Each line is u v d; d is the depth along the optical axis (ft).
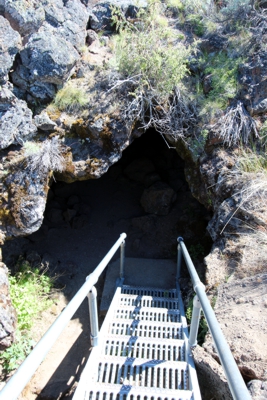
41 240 19.89
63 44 13.76
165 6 17.60
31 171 13.70
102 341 9.31
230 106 14.64
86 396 7.39
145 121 15.75
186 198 21.72
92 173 14.98
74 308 6.01
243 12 15.64
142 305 14.07
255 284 10.76
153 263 18.79
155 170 23.57
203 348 9.47
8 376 12.78
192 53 15.96
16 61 13.53
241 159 13.79
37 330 14.79
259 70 14.39
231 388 4.09
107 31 16.99
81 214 21.44
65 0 15.60
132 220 21.18
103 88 14.76
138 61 14.44
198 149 15.03
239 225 12.61
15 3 13.25
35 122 13.76
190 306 12.98
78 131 14.65
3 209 13.79
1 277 13.50
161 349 9.64
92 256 19.45
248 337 9.35
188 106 15.28
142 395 7.43
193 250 18.47
